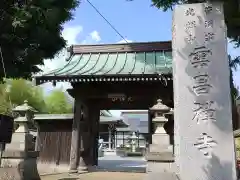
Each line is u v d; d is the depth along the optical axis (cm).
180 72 716
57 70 1363
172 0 1034
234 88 998
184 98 699
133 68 1316
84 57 1539
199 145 665
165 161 820
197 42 724
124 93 1377
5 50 895
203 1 771
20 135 954
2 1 852
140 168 1617
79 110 1393
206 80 696
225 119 669
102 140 4081
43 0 888
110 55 1523
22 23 836
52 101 4206
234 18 856
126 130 4262
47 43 1008
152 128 1411
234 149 651
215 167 645
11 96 3209
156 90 1359
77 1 1098
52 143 1464
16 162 910
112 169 1500
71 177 1178
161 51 1498
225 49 710
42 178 1127
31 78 1160
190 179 651
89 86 1406
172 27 794
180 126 686
